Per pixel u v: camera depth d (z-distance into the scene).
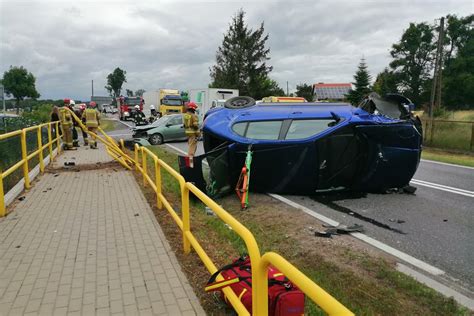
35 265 4.30
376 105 8.09
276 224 6.01
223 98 31.84
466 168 12.60
